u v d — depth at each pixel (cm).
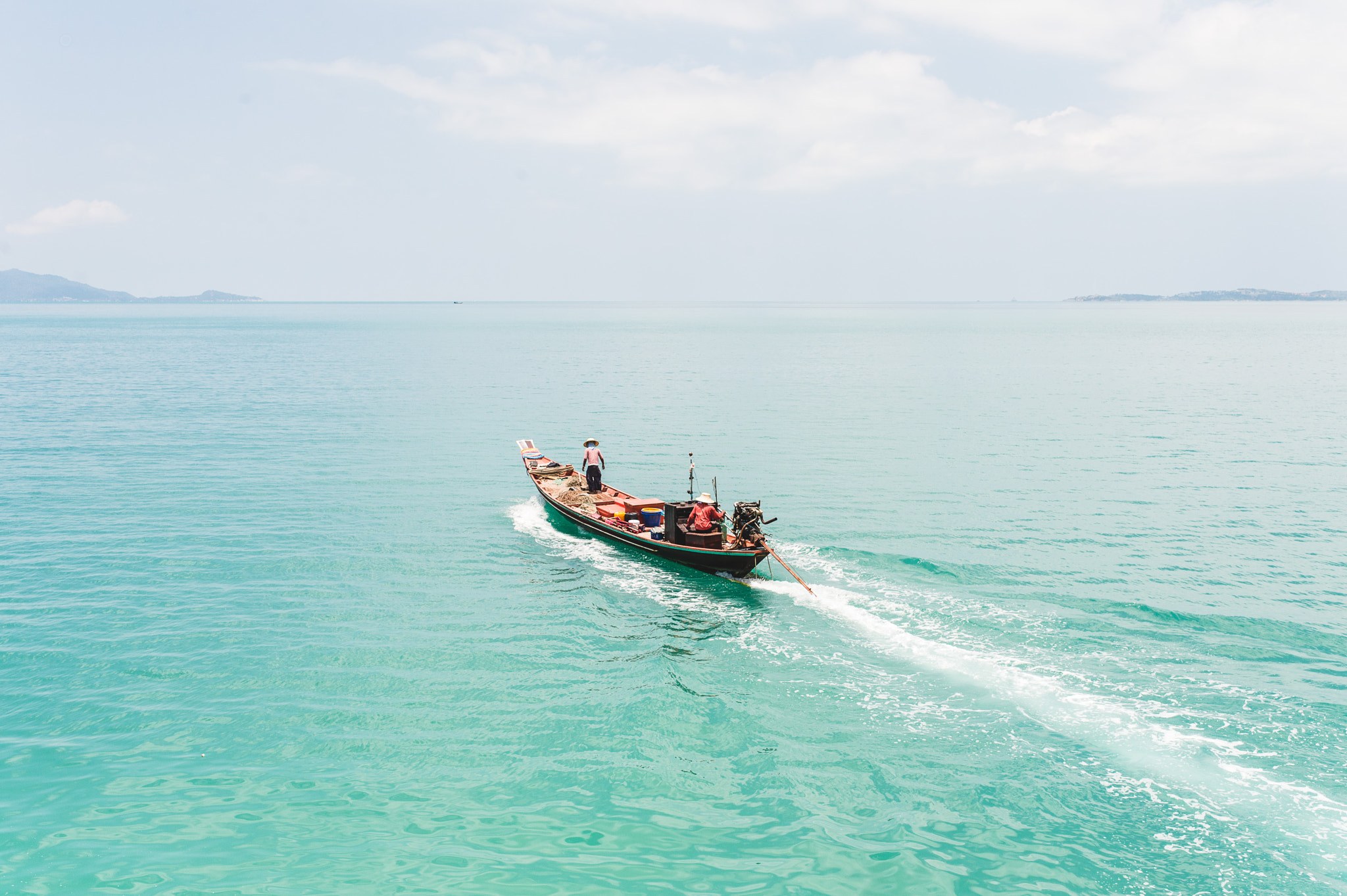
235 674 1698
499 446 4378
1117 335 17475
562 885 1105
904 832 1223
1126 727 1500
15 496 3162
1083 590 2178
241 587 2214
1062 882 1112
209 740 1452
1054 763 1393
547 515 3019
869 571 2341
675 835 1217
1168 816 1248
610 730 1509
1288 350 12169
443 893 1087
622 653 1836
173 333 17725
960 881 1116
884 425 5088
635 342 14938
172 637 1878
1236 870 1130
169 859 1142
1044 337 16862
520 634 1936
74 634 1883
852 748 1449
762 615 2039
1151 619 1984
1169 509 3027
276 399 6256
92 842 1173
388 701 1603
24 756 1387
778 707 1591
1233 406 5969
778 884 1110
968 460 3972
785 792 1323
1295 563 2409
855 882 1115
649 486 3431
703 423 5169
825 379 8094
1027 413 5628
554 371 8862
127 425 4912
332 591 2198
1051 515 2953
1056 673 1714
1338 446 4331
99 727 1486
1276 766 1372
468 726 1515
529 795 1310
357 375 8281
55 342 13762
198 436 4559
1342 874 1117
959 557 2453
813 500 3181
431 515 2988
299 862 1142
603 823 1245
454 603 2128
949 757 1416
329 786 1325
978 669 1736
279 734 1475
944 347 13412
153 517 2897
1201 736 1467
